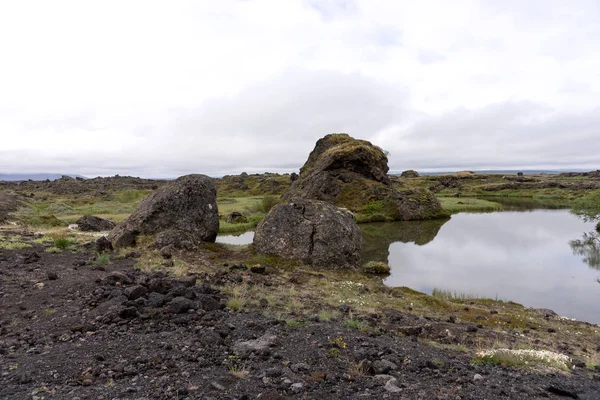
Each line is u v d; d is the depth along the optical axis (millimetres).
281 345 8539
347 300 14391
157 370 6871
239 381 6574
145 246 20234
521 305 17125
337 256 21094
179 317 9781
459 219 58688
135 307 10125
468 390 6770
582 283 22094
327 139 76250
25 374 6355
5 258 16109
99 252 18547
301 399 6074
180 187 23516
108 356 7406
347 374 7176
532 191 133250
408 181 171000
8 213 35844
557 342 11977
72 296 11219
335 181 61125
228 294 13094
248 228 43812
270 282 16078
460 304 16562
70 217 48312
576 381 7852
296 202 22953
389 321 12250
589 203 45562
